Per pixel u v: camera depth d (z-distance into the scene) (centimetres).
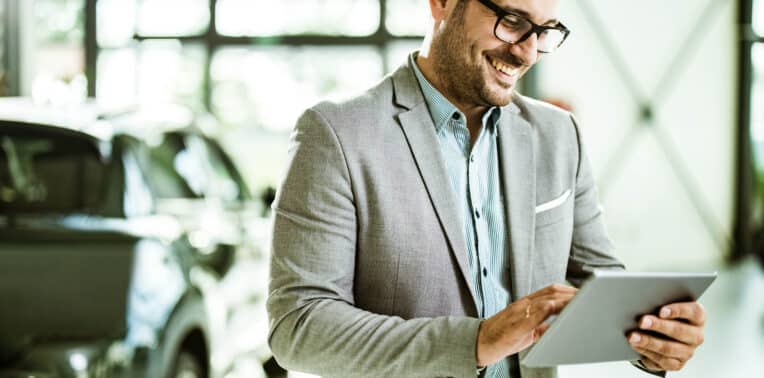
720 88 868
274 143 814
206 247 329
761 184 907
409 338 125
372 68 800
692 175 866
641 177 841
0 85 817
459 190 144
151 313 269
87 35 827
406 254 135
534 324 114
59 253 279
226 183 411
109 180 317
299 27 804
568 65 806
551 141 151
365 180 136
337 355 128
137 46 826
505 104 140
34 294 259
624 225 834
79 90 829
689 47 849
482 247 143
